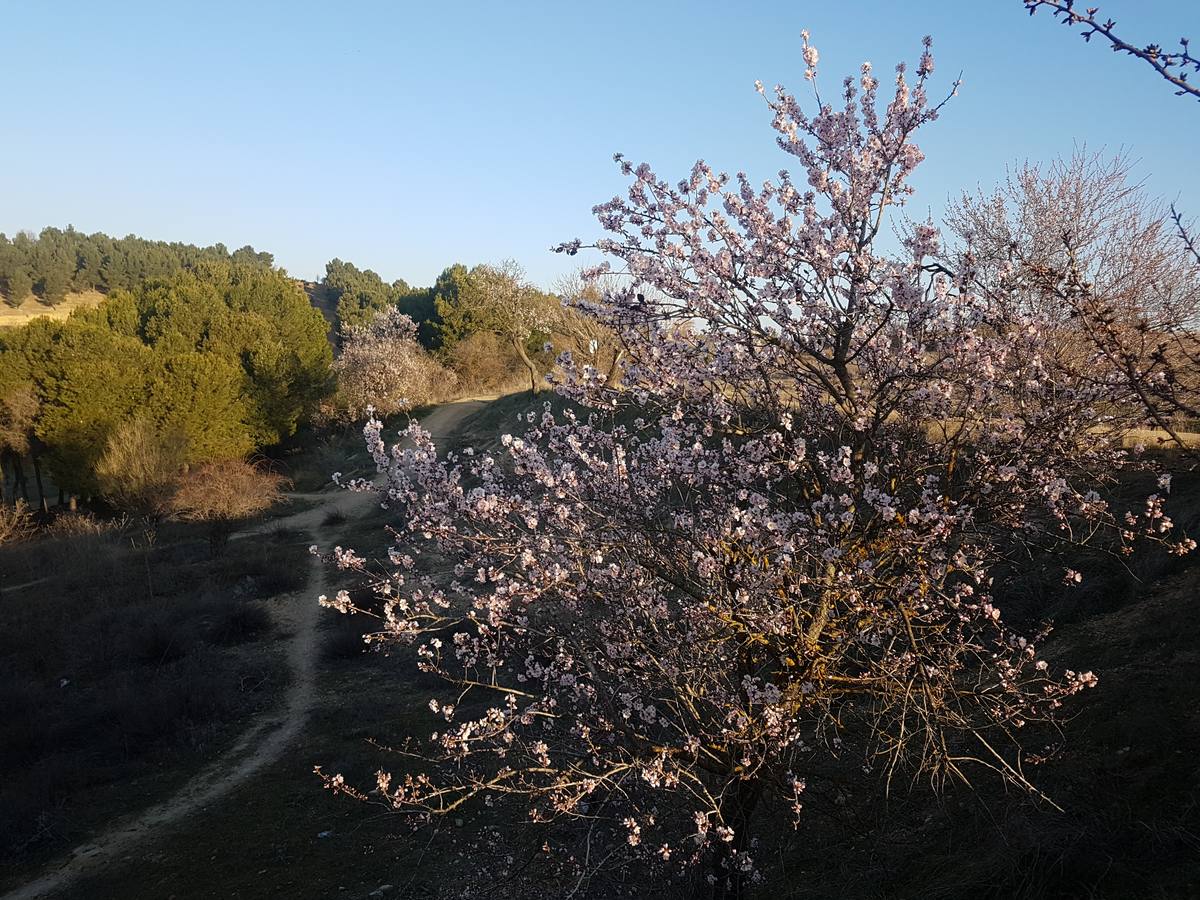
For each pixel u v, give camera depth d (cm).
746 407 560
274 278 5244
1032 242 947
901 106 492
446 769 952
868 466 475
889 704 527
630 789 579
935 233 462
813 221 535
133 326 4556
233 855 948
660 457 548
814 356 506
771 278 503
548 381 574
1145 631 754
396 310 6094
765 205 537
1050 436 467
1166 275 815
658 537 543
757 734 483
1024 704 523
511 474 629
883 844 636
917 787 673
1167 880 473
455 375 5031
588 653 557
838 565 488
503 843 812
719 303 516
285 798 1076
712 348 532
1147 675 686
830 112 512
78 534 2744
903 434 543
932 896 563
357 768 1100
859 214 505
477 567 619
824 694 504
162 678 1525
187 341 4341
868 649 598
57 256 8981
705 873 555
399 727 1216
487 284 5275
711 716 562
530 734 677
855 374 587
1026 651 536
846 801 646
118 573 2281
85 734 1346
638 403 571
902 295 447
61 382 3309
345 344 5612
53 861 990
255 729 1348
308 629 1831
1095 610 841
